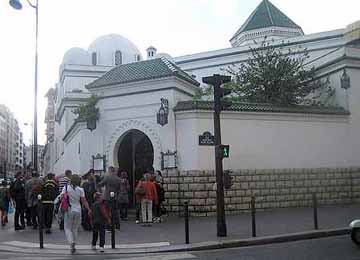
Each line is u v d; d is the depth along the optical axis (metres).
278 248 10.81
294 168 19.64
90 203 14.91
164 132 18.75
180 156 18.45
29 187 15.59
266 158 19.27
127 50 48.81
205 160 18.22
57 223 17.31
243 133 19.02
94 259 10.13
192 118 18.39
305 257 9.38
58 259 10.11
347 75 21.28
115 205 14.21
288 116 19.92
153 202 16.20
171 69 19.17
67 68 44.16
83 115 20.27
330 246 10.73
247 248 11.13
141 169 20.16
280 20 40.81
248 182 18.64
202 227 14.49
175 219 17.02
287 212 17.55
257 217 16.38
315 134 20.34
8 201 17.48
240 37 41.38
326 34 33.75
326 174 20.17
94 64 47.91
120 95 19.94
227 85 24.20
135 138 20.45
